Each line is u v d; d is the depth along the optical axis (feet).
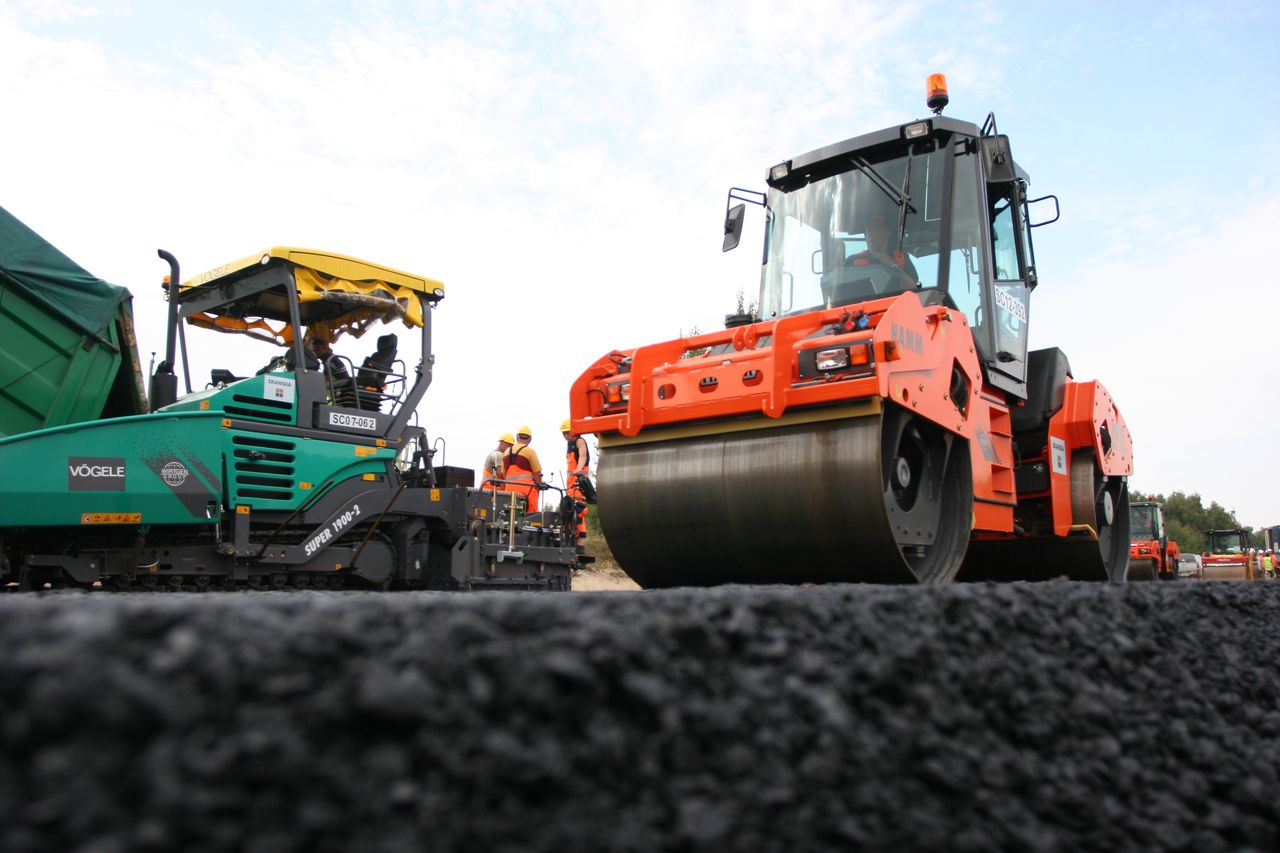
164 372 26.48
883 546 15.48
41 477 22.75
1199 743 7.05
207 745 3.46
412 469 31.83
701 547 17.35
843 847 4.44
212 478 25.52
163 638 3.86
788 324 16.74
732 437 17.12
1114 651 7.64
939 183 20.59
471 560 32.01
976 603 7.13
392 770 3.74
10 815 3.02
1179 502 367.86
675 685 4.79
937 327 17.54
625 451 18.48
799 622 5.84
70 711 3.31
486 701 4.16
